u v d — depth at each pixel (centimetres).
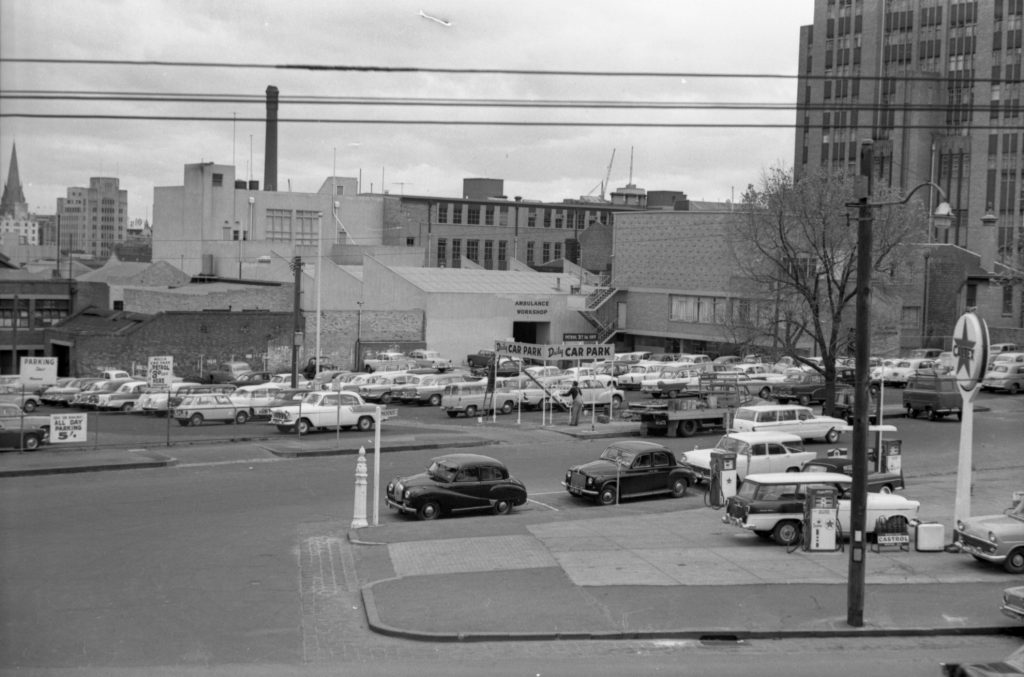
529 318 8369
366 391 5734
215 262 10438
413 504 2709
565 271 10862
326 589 2000
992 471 3650
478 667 1556
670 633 1736
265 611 1844
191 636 1688
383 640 1694
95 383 5738
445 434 4384
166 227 11938
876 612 1884
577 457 3866
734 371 6291
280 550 2319
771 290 4922
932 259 7775
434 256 12475
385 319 7656
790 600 1952
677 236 8256
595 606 1875
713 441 4266
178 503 2834
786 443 3597
